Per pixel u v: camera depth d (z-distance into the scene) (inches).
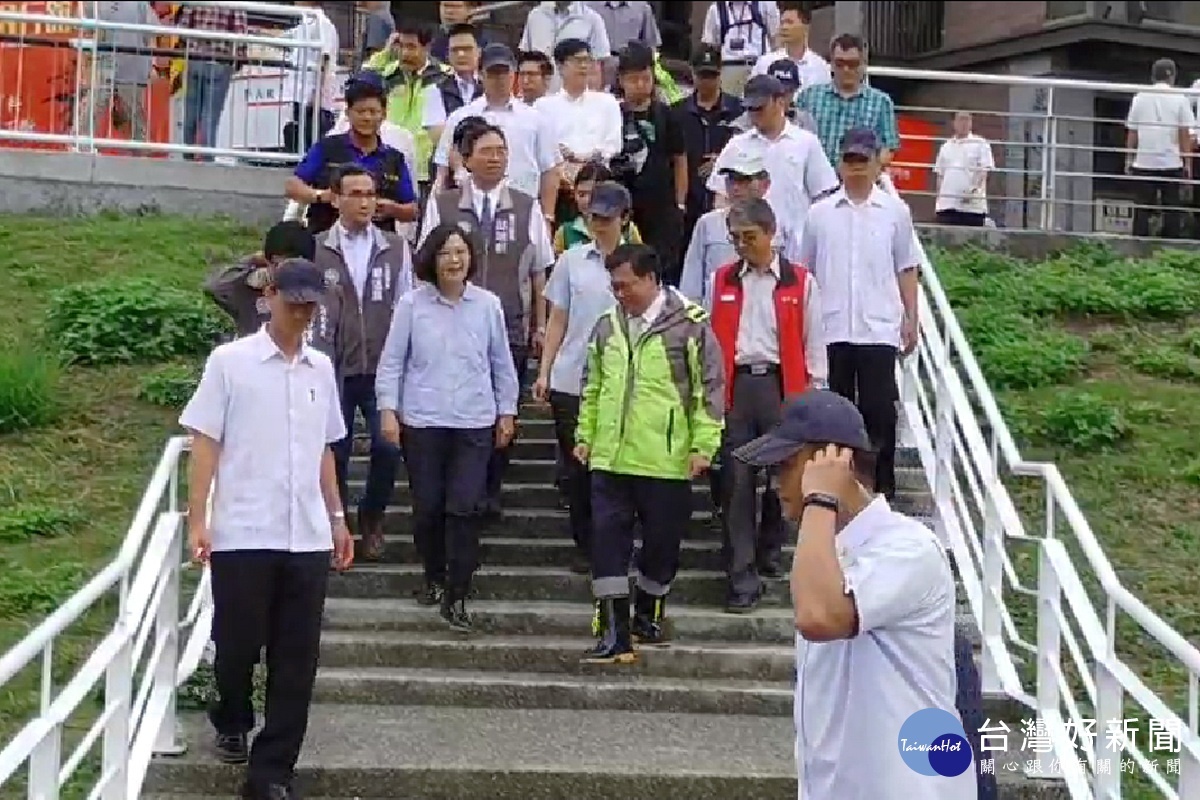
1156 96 698.8
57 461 440.1
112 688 285.6
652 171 499.2
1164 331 566.6
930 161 959.6
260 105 645.9
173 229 607.2
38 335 506.9
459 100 542.3
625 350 365.4
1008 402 503.2
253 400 296.8
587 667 365.1
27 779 292.8
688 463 364.5
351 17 863.1
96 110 631.8
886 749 196.7
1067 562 330.0
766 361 391.9
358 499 434.6
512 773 308.7
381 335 402.3
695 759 320.2
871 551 198.1
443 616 377.4
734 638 382.6
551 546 415.5
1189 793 255.6
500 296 427.5
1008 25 986.7
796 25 588.7
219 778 308.7
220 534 295.6
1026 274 606.9
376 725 338.0
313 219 439.5
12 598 368.2
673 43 1101.7
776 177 450.6
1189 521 434.6
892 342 417.1
